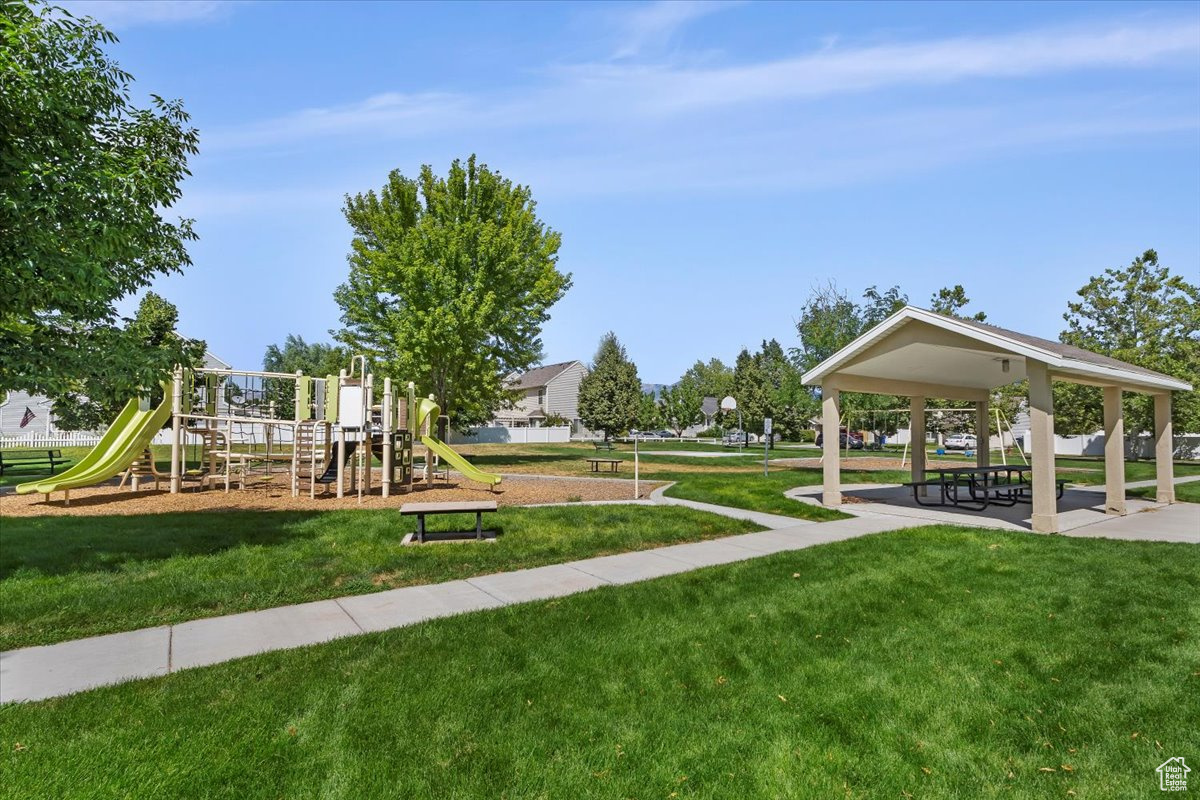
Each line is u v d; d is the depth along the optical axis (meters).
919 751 3.17
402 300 21.61
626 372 52.75
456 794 2.77
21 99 6.47
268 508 10.45
